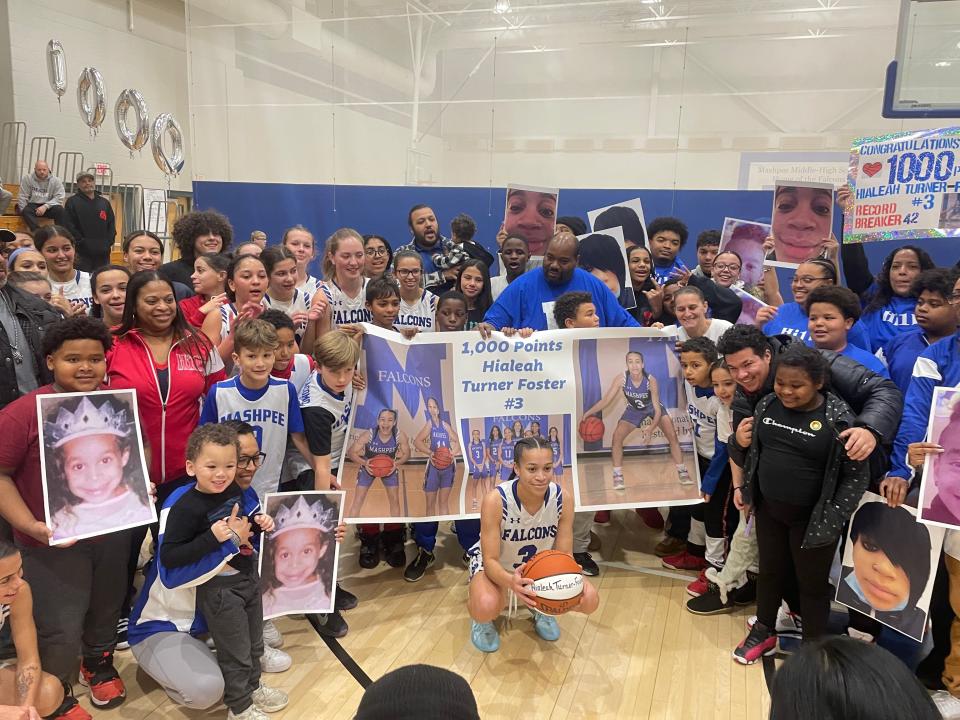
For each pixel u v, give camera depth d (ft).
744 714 8.91
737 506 10.85
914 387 9.52
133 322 9.75
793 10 32.60
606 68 35.37
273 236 28.43
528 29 35.81
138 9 33.96
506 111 36.60
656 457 12.65
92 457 8.40
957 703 8.68
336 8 30.78
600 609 11.66
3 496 8.00
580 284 14.10
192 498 8.10
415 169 36.45
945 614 9.18
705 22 34.04
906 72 15.28
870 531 9.29
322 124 30.86
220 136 29.25
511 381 12.35
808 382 8.75
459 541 13.44
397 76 34.19
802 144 33.30
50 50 27.25
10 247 16.05
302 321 12.89
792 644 10.46
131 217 31.12
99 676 8.95
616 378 12.58
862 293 14.79
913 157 13.39
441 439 12.09
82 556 8.48
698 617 11.44
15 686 7.54
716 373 11.10
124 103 26.55
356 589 12.25
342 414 11.30
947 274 10.70
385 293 12.24
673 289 16.30
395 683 2.95
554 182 36.58
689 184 35.19
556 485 10.47
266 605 9.27
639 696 9.27
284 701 8.89
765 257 17.76
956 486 8.39
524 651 10.36
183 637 8.57
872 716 2.68
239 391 9.83
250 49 28.91
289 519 9.35
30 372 9.74
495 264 26.99
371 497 11.87
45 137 28.89
